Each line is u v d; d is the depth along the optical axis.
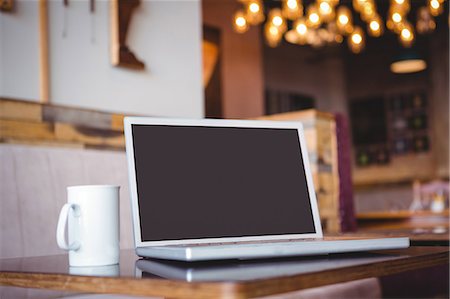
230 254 0.96
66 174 1.93
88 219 1.11
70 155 1.97
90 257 1.10
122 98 2.84
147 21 2.99
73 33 2.65
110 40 2.81
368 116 8.60
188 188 1.18
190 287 0.75
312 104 8.63
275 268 0.90
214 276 0.81
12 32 2.40
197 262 1.04
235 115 5.84
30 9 2.47
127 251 1.54
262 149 1.28
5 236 1.74
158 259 1.17
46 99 2.49
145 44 2.97
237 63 5.92
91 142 2.54
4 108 2.23
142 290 0.82
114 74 2.81
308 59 8.67
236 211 1.20
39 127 2.34
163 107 3.04
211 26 5.64
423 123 8.10
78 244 1.10
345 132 3.31
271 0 6.68
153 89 2.99
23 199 1.80
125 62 2.81
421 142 8.10
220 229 1.18
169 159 1.18
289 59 8.34
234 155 1.25
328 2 4.44
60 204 1.89
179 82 3.13
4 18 2.38
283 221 1.24
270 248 0.98
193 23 3.24
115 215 1.14
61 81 2.58
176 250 0.98
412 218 5.02
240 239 1.18
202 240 1.15
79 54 2.67
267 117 3.27
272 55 8.07
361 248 1.07
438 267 1.90
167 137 1.20
